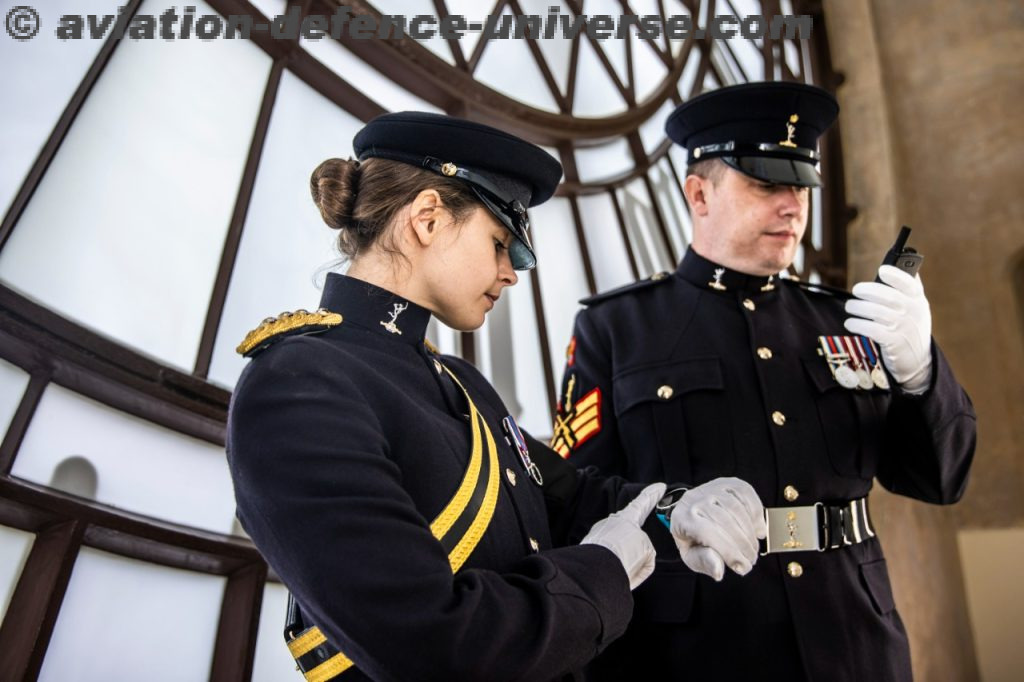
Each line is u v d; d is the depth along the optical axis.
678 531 1.05
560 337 3.22
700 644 1.48
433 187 1.03
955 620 4.32
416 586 0.77
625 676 1.54
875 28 5.29
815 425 1.60
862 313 1.49
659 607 1.53
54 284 1.80
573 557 0.92
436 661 0.75
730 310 1.74
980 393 4.75
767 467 1.56
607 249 3.50
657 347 1.73
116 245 1.94
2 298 1.62
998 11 5.10
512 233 1.05
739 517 1.02
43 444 1.70
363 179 1.07
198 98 2.20
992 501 4.62
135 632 1.76
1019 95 4.96
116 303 1.92
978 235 4.91
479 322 1.08
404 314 1.04
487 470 1.01
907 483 1.66
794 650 1.44
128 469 1.86
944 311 4.90
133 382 1.84
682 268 1.85
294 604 1.01
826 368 1.67
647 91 3.89
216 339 2.14
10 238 1.73
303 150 2.50
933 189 5.06
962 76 5.11
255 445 0.84
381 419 0.93
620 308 1.85
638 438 1.67
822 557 1.50
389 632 0.75
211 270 2.17
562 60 3.46
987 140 4.99
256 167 2.30
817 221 4.96
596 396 1.76
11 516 1.56
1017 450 4.62
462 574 0.83
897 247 1.51
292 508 0.80
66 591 1.62
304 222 2.45
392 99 2.86
